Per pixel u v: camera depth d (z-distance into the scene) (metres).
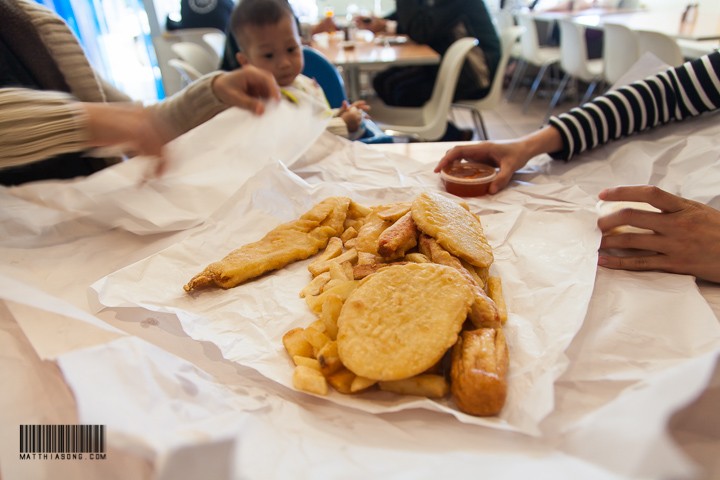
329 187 0.88
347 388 0.47
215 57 2.79
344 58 2.51
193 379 0.45
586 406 0.44
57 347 0.45
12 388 0.44
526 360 0.49
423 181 0.96
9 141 0.63
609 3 4.65
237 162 0.92
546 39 4.59
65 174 1.05
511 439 0.41
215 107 1.08
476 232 0.68
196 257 0.72
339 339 0.49
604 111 0.95
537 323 0.54
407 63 2.44
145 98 3.55
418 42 2.87
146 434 0.32
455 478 0.32
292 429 0.43
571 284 0.59
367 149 1.05
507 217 0.78
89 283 0.67
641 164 0.87
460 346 0.49
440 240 0.63
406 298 0.52
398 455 0.37
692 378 0.33
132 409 0.36
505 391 0.44
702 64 0.94
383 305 0.51
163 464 0.30
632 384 0.45
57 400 0.43
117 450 0.33
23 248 0.71
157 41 3.36
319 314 0.59
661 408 0.31
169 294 0.65
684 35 2.49
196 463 0.32
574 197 0.82
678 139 0.92
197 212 0.81
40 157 0.67
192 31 3.37
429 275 0.54
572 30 3.21
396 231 0.66
